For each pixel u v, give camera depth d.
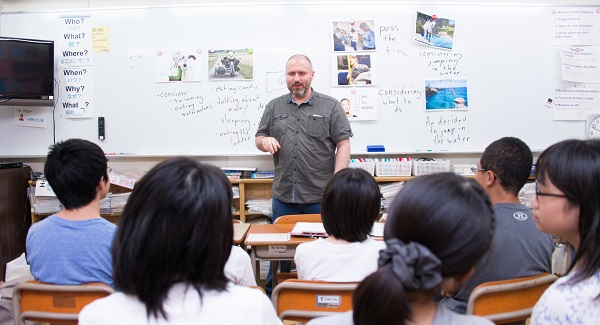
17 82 2.96
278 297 1.18
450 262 0.56
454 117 3.10
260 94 3.09
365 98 3.08
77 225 1.17
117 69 3.10
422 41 3.06
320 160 2.46
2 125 3.13
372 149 3.07
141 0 3.10
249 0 3.07
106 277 1.16
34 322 1.19
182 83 3.10
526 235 1.21
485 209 0.59
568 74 3.10
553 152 0.81
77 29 3.09
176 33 3.08
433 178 0.62
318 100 2.48
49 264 1.15
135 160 3.20
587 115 3.11
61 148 1.20
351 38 3.06
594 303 0.71
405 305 0.53
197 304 0.65
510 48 3.10
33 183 3.03
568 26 3.09
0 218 2.85
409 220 0.58
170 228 0.62
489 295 1.09
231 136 3.11
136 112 3.11
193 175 0.65
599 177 0.74
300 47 3.07
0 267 2.85
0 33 3.11
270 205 3.02
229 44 3.08
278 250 1.80
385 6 3.06
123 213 0.66
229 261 1.18
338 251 1.23
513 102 3.11
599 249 0.74
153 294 0.63
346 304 1.17
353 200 1.23
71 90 3.11
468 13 3.08
